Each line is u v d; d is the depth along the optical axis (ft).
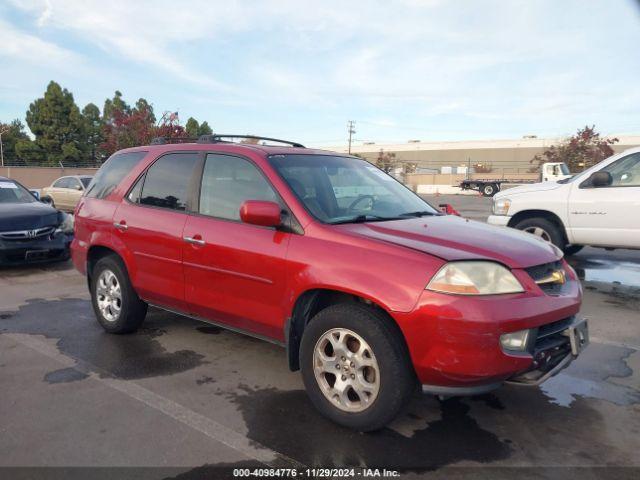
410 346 9.37
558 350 10.23
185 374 13.19
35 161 166.91
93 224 16.29
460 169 209.15
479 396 12.01
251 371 13.42
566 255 30.66
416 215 13.28
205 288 13.01
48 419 10.77
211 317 13.33
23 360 14.10
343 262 10.26
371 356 9.79
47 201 31.37
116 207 15.65
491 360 9.05
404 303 9.35
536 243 11.44
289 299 11.04
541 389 12.39
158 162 15.12
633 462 9.31
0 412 11.07
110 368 13.55
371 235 10.60
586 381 12.86
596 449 9.75
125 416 10.93
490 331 8.99
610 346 15.35
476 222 13.43
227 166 13.29
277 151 13.30
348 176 13.94
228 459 9.37
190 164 14.19
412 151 277.64
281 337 11.73
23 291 22.26
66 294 21.74
